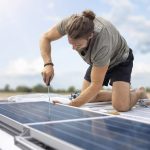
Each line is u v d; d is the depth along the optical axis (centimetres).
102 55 304
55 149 171
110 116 233
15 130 220
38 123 207
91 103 412
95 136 172
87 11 304
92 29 284
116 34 350
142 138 167
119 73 380
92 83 328
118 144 156
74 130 187
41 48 364
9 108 283
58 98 425
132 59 400
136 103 402
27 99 411
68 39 287
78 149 146
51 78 345
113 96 372
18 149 188
